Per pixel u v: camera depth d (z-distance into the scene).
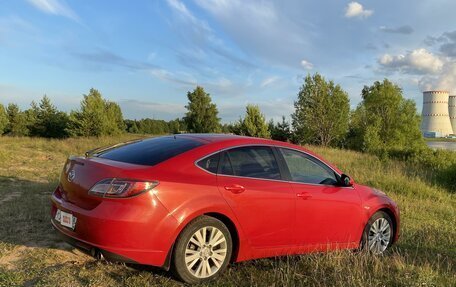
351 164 18.22
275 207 4.73
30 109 41.69
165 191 4.03
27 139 28.31
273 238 4.77
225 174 4.51
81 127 37.22
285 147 5.20
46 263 4.58
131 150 4.73
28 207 6.91
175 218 4.03
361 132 42.44
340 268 4.65
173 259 4.09
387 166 17.69
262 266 4.93
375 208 5.78
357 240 5.63
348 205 5.45
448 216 9.19
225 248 4.41
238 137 4.98
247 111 39.78
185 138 4.92
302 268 4.86
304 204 5.00
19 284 3.99
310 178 5.27
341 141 43.81
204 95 43.88
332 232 5.32
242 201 4.48
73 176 4.38
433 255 5.89
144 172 4.05
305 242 5.08
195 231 4.18
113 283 4.12
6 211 6.59
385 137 41.97
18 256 4.75
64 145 22.08
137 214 3.89
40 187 8.83
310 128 42.59
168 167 4.22
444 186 13.66
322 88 42.31
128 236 3.86
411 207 9.73
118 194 3.92
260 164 4.86
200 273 4.24
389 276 4.65
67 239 4.23
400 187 12.27
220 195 4.34
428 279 4.53
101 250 3.92
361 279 4.39
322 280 4.44
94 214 3.94
